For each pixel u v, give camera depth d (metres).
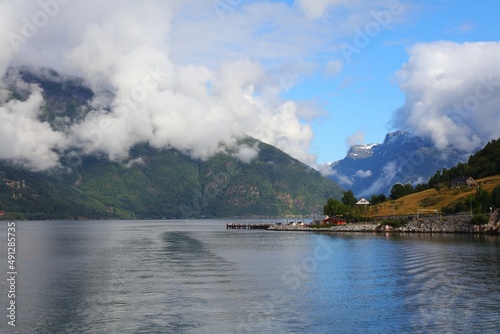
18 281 81.31
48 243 176.12
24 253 133.62
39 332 52.12
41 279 83.38
